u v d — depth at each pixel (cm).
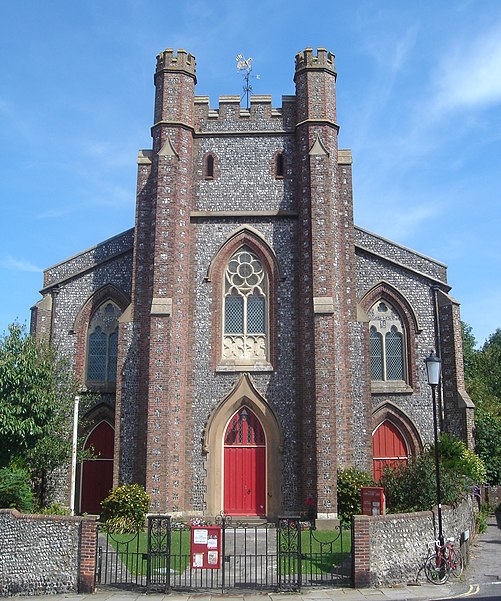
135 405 2544
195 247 2723
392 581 1599
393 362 2969
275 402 2566
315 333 2477
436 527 1723
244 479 2550
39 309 2947
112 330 2947
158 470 2391
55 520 1609
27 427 2297
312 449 2417
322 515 2323
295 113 2833
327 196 2627
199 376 2603
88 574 1563
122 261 2992
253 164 2798
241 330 2680
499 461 3198
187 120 2769
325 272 2550
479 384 4472
